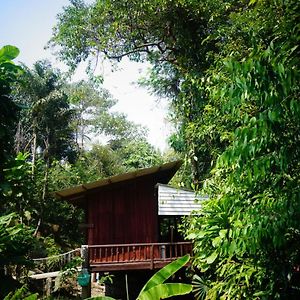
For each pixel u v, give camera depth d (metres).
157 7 9.66
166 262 8.98
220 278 5.20
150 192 10.17
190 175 11.61
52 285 9.80
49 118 22.02
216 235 4.50
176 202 10.41
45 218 16.28
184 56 9.96
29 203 12.22
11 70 4.13
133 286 10.91
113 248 9.40
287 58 2.77
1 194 4.35
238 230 3.39
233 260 4.51
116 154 27.98
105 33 11.34
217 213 4.58
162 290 2.44
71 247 17.19
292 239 3.48
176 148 11.34
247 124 3.17
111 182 9.69
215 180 5.29
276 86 2.69
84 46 11.94
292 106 2.56
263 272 3.87
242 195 3.68
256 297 4.04
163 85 12.50
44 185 15.88
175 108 10.55
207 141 8.51
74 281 11.04
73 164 23.73
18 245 4.65
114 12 10.17
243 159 2.94
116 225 9.75
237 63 2.90
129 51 11.79
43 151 23.66
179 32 9.85
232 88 2.99
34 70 22.38
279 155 2.85
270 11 4.09
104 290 12.59
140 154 26.22
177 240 11.38
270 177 3.25
